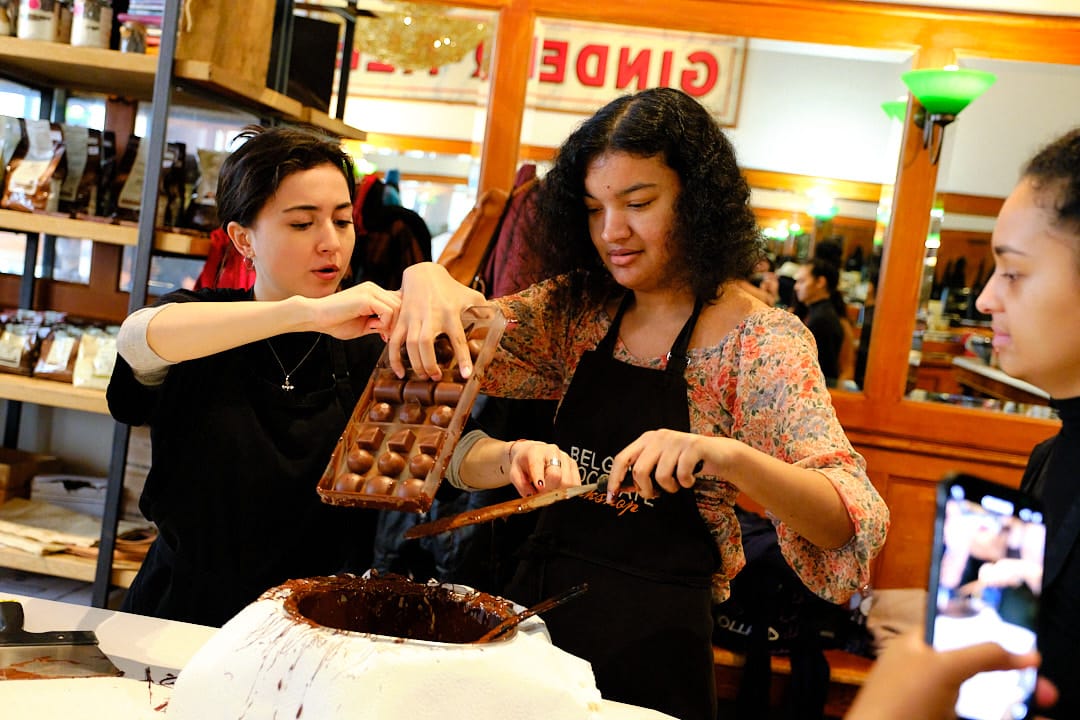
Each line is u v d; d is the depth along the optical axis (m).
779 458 1.37
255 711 0.98
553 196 1.58
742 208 1.46
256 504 1.63
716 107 3.59
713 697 1.41
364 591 1.21
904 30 3.42
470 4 3.53
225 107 2.86
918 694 0.67
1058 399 0.98
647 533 1.43
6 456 3.12
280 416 1.66
